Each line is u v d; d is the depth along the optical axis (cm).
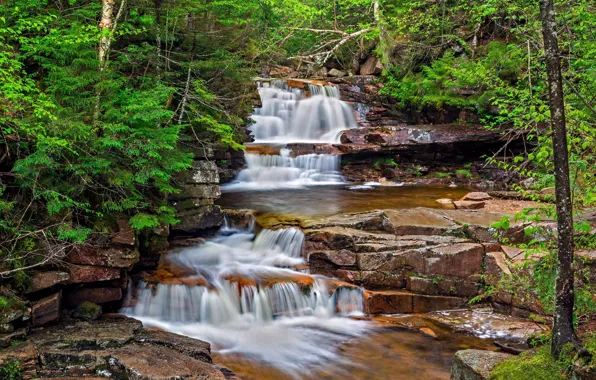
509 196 1255
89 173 760
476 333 770
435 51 1988
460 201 1228
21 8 801
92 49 802
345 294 862
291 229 988
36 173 671
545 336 612
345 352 713
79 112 779
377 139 1697
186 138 1022
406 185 1597
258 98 1720
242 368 660
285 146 1653
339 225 994
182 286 817
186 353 630
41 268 686
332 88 2009
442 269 881
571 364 395
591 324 603
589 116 629
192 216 1009
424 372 653
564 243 399
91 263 730
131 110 785
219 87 1292
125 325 689
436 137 1659
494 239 920
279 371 654
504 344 722
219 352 708
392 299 858
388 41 2127
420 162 1739
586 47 766
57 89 775
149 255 869
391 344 738
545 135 641
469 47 1873
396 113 2023
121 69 1017
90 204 773
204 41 1161
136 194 811
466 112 1798
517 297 810
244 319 816
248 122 1519
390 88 2070
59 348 588
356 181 1644
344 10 2523
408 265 894
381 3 2223
